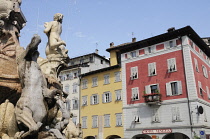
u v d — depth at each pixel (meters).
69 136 8.58
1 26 6.82
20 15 7.68
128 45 37.28
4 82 5.87
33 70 5.50
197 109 29.03
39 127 4.65
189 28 30.97
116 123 36.81
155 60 34.34
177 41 32.66
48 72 8.55
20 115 4.87
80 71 44.25
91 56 47.50
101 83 40.72
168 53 33.16
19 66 5.47
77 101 43.16
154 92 33.38
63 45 9.13
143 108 34.00
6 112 5.69
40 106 5.18
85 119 41.12
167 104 31.69
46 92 5.43
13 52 6.82
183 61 31.45
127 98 36.28
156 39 34.34
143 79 35.03
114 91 38.53
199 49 35.50
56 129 5.40
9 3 7.38
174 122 30.58
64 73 46.66
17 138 4.65
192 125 28.81
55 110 5.63
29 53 5.47
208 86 35.22
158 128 31.75
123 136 35.31
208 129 30.25
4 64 6.33
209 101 33.75
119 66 38.69
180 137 31.53
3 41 6.91
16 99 6.13
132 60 37.09
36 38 5.34
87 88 42.50
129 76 36.91
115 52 42.25
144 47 36.06
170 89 31.89
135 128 34.06
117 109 37.31
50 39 8.98
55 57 8.81
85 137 40.16
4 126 5.48
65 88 45.59
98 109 39.81
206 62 37.38
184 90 30.61
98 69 44.53
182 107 30.31
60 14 9.34
